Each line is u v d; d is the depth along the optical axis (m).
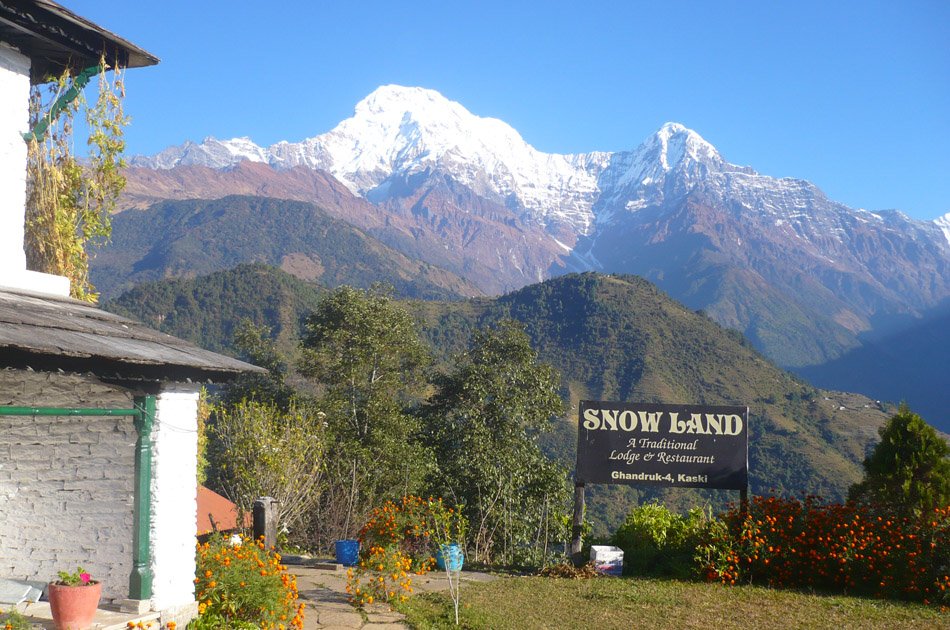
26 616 7.39
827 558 12.93
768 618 10.53
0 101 8.86
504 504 24.59
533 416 29.02
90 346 6.68
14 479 8.37
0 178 8.84
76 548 8.12
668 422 14.59
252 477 19.89
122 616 7.48
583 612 10.72
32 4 8.66
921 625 10.27
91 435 8.17
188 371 7.92
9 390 8.09
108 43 9.70
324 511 21.41
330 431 25.23
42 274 9.23
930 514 12.88
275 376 30.95
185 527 8.27
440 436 28.56
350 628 9.58
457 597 10.70
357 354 28.88
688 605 11.24
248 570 8.91
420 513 14.75
